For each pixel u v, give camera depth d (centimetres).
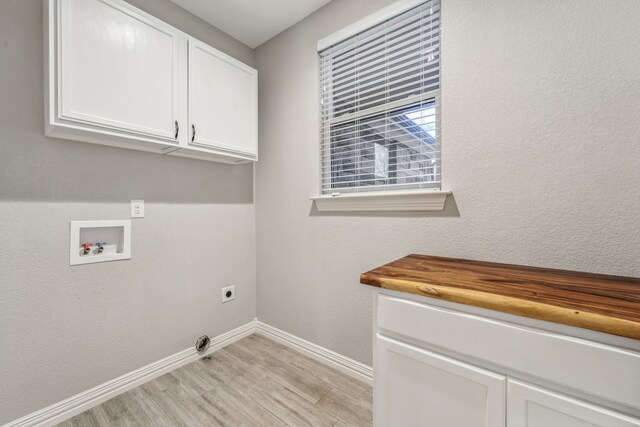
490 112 120
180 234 182
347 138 175
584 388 63
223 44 204
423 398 86
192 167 188
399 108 151
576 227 104
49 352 132
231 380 167
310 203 190
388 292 94
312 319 192
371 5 157
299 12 184
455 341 80
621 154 95
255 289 230
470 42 124
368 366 164
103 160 148
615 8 95
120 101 131
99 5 125
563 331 66
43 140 129
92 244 147
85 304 143
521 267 109
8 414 122
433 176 141
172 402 148
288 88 201
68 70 116
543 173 109
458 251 130
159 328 172
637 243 94
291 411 141
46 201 130
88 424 133
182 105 156
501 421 73
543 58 108
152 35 143
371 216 161
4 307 121
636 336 56
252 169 228
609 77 96
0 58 118
